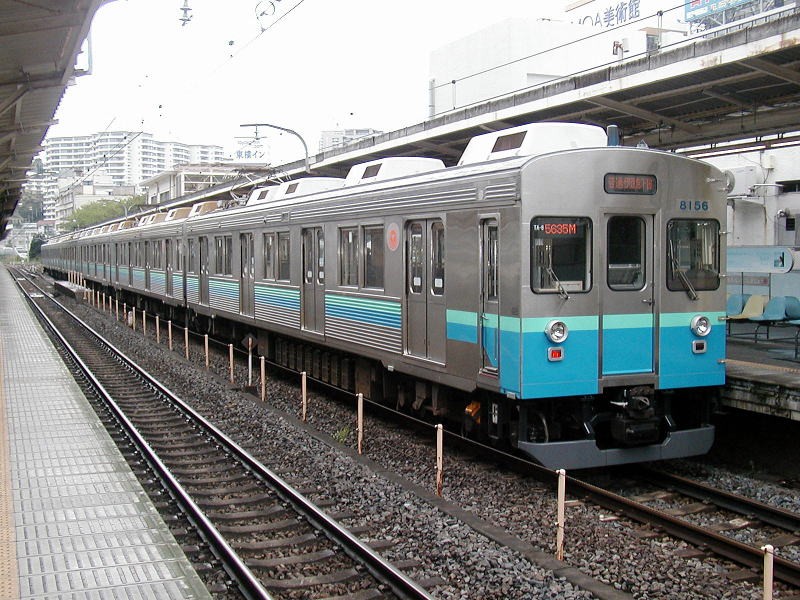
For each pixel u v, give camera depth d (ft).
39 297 126.62
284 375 50.06
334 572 18.79
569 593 17.46
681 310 26.68
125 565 17.69
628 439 25.70
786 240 62.39
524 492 25.20
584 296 25.13
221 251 58.59
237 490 25.54
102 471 25.46
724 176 27.45
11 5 26.40
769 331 42.70
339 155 64.44
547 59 100.48
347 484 26.02
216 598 17.44
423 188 30.12
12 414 34.37
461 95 106.93
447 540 20.52
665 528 21.80
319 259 40.73
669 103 39.81
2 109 39.14
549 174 24.56
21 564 17.70
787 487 27.20
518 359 24.53
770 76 33.99
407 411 37.60
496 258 25.95
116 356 58.70
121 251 101.19
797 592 18.07
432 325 30.22
